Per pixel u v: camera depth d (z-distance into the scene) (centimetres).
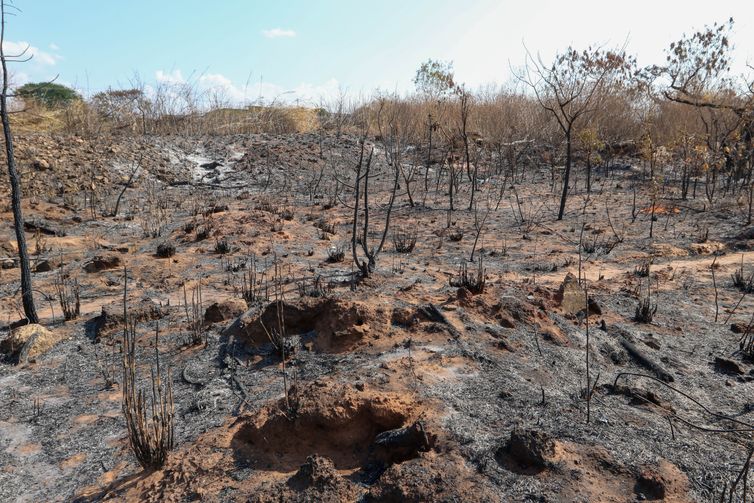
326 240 896
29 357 462
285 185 1396
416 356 396
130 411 310
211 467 295
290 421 309
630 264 778
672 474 278
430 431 300
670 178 1424
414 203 1234
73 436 351
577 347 440
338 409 308
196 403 366
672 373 427
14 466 322
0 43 487
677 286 659
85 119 1588
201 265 739
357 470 290
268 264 737
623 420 334
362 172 1538
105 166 1307
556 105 1664
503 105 1817
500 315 471
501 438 298
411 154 1717
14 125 1362
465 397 343
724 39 1307
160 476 295
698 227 973
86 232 928
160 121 1847
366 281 586
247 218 973
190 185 1370
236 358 429
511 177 1497
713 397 396
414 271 697
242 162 1564
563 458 280
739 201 1119
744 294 621
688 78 1328
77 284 643
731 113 1378
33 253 795
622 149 1678
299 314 448
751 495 268
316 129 2073
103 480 304
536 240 931
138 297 607
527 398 347
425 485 259
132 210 1105
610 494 261
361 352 411
